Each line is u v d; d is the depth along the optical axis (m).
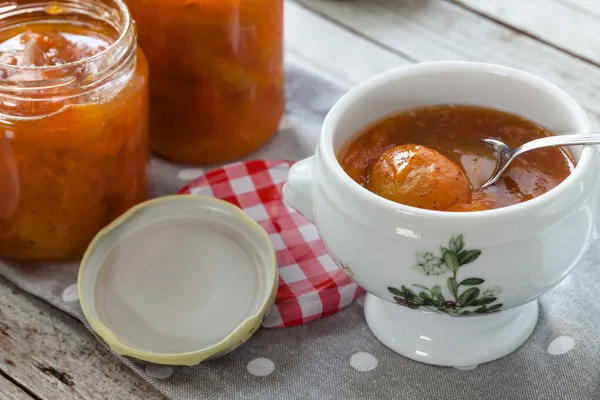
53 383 0.51
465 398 0.50
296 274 0.55
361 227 0.46
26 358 0.52
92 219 0.56
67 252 0.57
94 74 0.53
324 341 0.53
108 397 0.51
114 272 0.54
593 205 0.47
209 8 0.56
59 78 0.53
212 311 0.52
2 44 0.57
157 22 0.57
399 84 0.51
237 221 0.56
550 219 0.45
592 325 0.52
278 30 0.60
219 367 0.51
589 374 0.50
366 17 0.72
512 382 0.50
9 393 0.51
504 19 0.71
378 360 0.52
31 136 0.53
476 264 0.45
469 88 0.52
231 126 0.61
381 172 0.48
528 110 0.51
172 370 0.51
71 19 0.58
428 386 0.50
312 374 0.51
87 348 0.53
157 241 0.56
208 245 0.56
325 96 0.66
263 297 0.53
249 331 0.51
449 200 0.47
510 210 0.45
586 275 0.54
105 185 0.56
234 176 0.60
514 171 0.49
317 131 0.64
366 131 0.51
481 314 0.48
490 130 0.51
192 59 0.58
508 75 0.51
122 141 0.55
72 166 0.54
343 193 0.47
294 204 0.51
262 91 0.61
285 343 0.53
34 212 0.55
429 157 0.47
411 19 0.71
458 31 0.70
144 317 0.52
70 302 0.54
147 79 0.57
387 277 0.47
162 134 0.61
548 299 0.53
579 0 0.72
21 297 0.55
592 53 0.67
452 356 0.51
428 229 0.45
